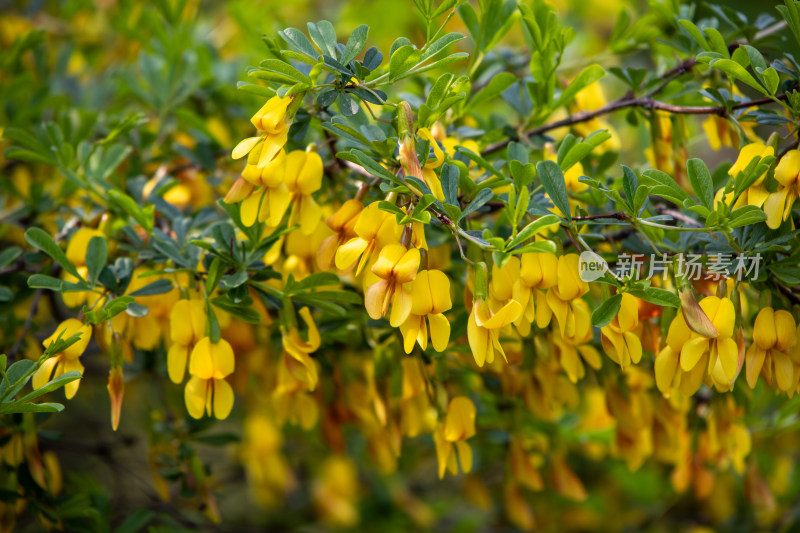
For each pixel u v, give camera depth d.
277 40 0.74
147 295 0.73
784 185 0.69
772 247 0.70
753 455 0.84
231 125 0.89
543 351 0.75
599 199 0.75
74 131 0.86
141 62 0.86
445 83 0.70
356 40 0.70
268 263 0.74
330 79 0.72
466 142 0.75
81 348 0.71
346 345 0.81
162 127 0.86
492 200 0.75
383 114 0.75
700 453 0.83
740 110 0.73
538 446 0.86
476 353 0.68
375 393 0.77
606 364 0.79
